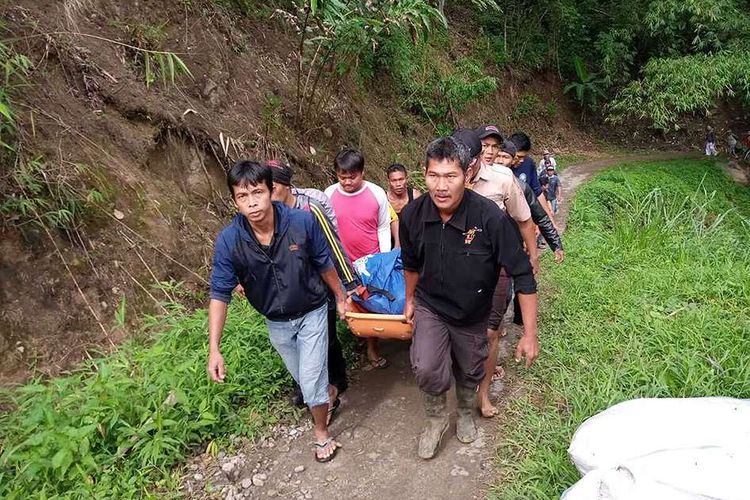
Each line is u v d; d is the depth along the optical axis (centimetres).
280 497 294
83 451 283
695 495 190
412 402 368
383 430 342
